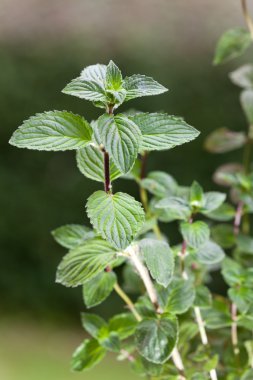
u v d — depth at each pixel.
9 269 1.98
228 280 0.61
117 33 2.10
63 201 1.95
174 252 0.60
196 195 0.58
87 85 0.50
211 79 1.92
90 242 0.54
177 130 0.50
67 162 1.97
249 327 0.60
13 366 1.66
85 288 0.58
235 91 1.89
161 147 0.50
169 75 1.94
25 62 2.05
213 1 2.18
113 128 0.49
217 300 0.63
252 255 0.69
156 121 0.50
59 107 1.99
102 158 0.53
